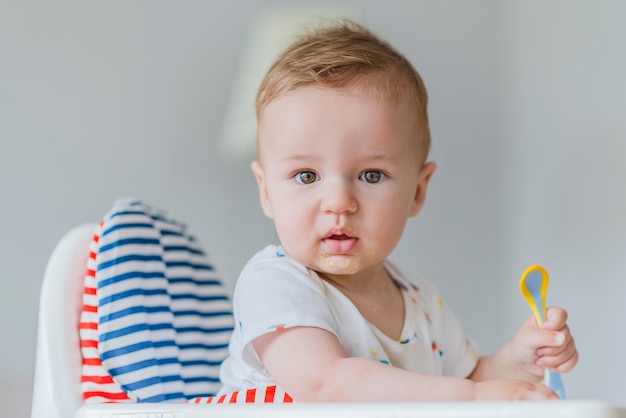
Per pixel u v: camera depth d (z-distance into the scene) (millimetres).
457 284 1766
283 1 1871
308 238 761
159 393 876
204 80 1870
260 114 815
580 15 1456
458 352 891
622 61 1320
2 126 1851
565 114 1497
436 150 1804
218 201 1861
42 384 817
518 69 1676
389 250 779
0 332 1829
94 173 1854
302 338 703
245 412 563
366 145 759
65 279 873
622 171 1308
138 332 885
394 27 1838
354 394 642
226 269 1856
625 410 511
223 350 1004
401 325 827
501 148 1723
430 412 515
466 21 1789
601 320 1360
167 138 1866
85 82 1862
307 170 766
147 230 964
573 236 1456
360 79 773
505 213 1706
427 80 1817
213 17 1878
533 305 738
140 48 1874
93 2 1875
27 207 1849
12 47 1858
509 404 504
